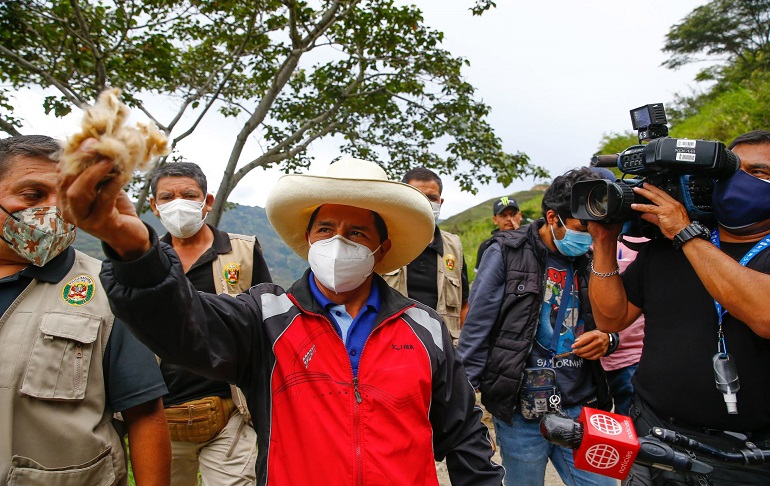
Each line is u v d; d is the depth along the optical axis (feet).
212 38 25.46
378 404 4.83
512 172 28.14
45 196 4.99
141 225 3.67
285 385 4.91
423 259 11.57
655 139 5.76
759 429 5.43
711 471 5.15
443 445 5.60
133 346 5.39
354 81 30.09
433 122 29.35
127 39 22.63
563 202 8.02
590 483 7.97
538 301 8.27
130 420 5.49
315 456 4.62
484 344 8.34
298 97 30.73
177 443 8.48
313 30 24.25
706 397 5.60
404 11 25.79
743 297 5.04
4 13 20.24
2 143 5.01
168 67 23.68
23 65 19.16
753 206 5.42
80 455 4.91
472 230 56.75
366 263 5.40
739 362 5.43
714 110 48.78
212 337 4.64
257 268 9.75
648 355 6.23
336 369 4.96
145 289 3.77
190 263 9.54
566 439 5.32
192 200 9.48
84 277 5.31
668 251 6.33
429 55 27.91
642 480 6.17
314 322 5.16
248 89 28.78
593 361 8.50
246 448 8.41
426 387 5.16
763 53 73.00
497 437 8.68
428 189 11.71
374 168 5.71
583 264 8.49
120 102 3.10
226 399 8.49
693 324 5.83
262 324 5.17
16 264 5.24
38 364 4.81
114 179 3.12
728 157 5.51
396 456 4.73
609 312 6.71
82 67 21.24
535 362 8.36
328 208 5.57
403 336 5.32
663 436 5.30
